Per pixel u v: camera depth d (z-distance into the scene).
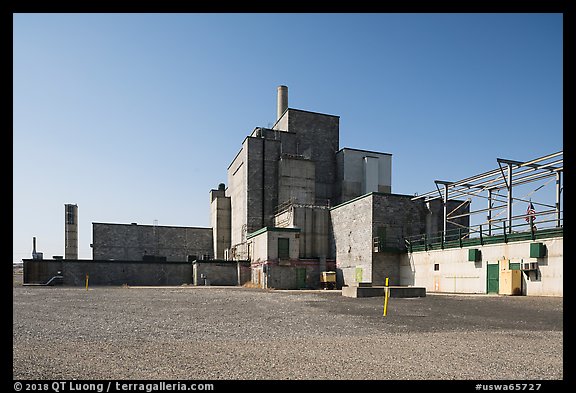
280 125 62.16
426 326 12.52
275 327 12.03
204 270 45.66
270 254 40.12
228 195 65.12
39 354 8.06
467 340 9.92
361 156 58.88
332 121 60.81
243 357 7.84
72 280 43.62
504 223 28.30
